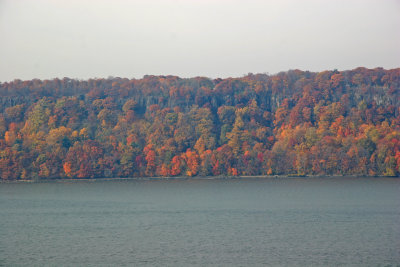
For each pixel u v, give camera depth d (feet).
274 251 418.31
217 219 582.76
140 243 451.12
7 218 608.60
